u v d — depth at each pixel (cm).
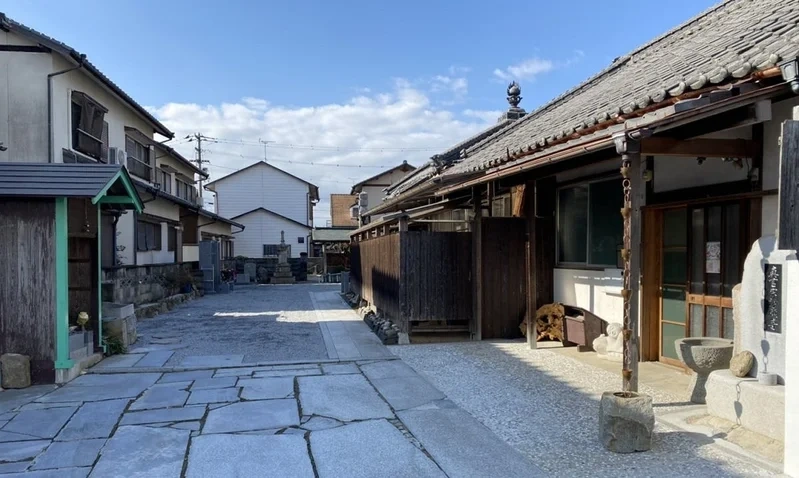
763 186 455
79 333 650
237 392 543
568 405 483
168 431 427
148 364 681
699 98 345
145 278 1407
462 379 584
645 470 337
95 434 421
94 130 1199
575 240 784
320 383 576
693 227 573
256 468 354
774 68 322
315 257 3275
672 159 584
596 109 662
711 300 543
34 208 600
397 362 677
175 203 1711
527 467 349
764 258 399
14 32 1003
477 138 1382
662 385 529
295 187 3812
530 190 741
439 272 821
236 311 1324
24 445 399
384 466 355
